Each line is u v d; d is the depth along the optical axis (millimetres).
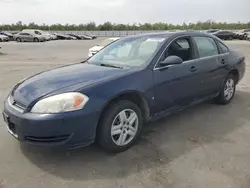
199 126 4172
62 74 3529
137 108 3438
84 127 2951
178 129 4062
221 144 3564
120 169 2992
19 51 21828
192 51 4281
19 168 3033
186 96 4145
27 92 3150
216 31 38125
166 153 3328
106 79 3213
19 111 2994
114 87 3160
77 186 2705
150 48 3916
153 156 3260
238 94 6082
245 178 2791
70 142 2936
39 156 3289
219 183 2709
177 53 4047
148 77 3518
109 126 3156
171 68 3807
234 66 5141
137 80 3395
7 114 3143
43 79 3406
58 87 3080
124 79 3295
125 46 4305
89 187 2688
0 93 6488
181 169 2971
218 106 5156
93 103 2977
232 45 25203
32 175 2900
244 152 3344
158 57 3727
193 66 4180
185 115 4660
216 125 4219
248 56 14992
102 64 4016
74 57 16766
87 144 3055
